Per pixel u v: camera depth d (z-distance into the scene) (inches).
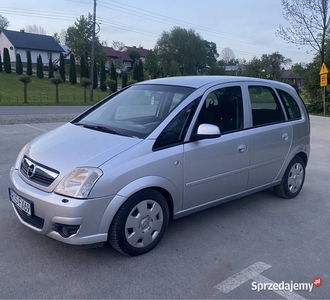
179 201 150.3
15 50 2546.8
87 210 122.6
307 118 217.9
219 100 167.5
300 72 1147.3
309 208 200.4
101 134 148.9
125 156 132.1
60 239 125.2
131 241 135.1
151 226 141.2
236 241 156.1
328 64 948.0
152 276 126.3
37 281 120.2
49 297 112.3
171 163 142.6
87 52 2416.3
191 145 150.3
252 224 174.9
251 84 185.2
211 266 134.8
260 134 180.9
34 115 651.5
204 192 159.6
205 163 155.9
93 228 125.2
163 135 144.2
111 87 1450.5
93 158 129.9
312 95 1010.1
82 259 135.1
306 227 174.2
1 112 724.0
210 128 147.0
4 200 187.3
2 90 1371.8
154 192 139.6
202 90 162.6
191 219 177.9
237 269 133.6
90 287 118.3
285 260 141.7
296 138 205.8
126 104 173.5
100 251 141.8
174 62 2571.4
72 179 124.3
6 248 140.3
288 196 211.6
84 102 1195.9
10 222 162.2
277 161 195.6
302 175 218.4
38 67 1891.0
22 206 133.7
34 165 135.6
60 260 133.7
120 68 3009.4
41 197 125.9
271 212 191.8
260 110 186.7
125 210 131.0
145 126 149.0
